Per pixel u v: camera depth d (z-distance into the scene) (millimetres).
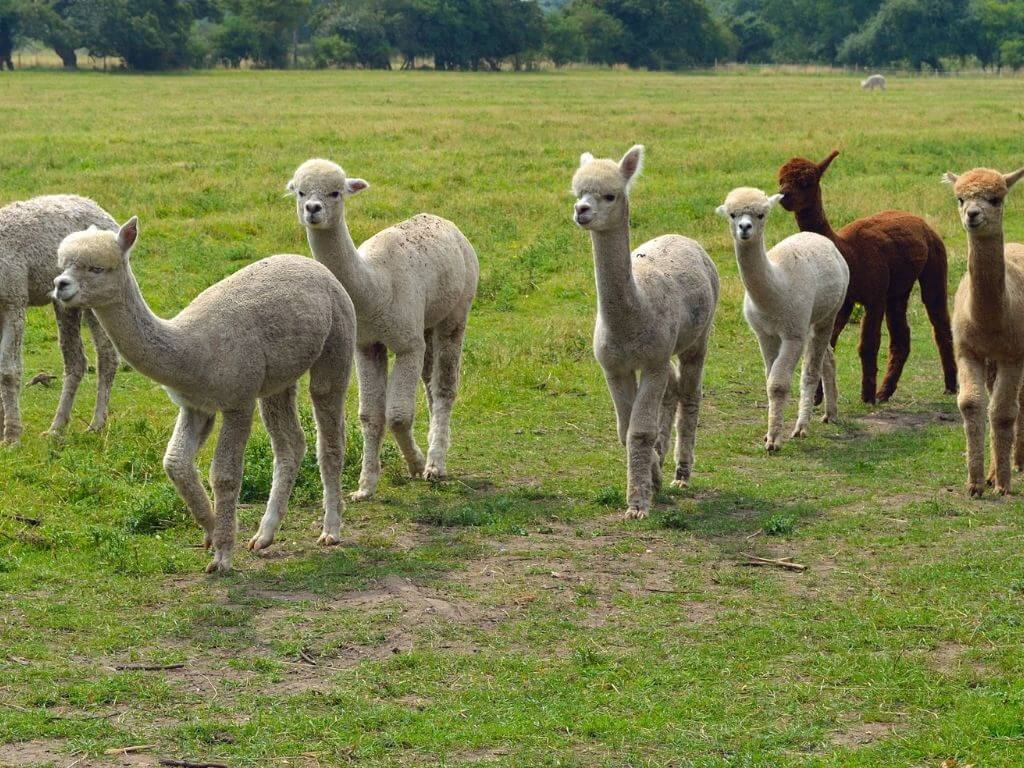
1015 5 108938
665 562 7293
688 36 107625
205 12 100062
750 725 5207
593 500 8523
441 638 6105
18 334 9422
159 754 4914
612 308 7953
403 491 8734
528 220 19375
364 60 99688
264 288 7055
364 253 8508
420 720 5207
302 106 43969
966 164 25906
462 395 11227
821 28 118188
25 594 6559
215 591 6691
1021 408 9172
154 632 6109
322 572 7016
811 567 7180
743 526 7961
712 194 21562
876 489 8828
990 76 95062
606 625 6297
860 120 36875
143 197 19609
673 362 9234
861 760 4887
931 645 5996
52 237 9539
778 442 9961
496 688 5547
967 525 7895
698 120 36531
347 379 7551
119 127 32312
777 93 58781
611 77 83688
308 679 5637
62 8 92125
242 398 6867
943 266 11805
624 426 8469
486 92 57062
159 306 13875
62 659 5758
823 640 6070
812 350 10547
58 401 10836
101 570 6961
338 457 7602
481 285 15391
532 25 100875
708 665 5781
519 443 10023
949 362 11836
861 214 19547
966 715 5250
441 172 23406
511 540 7711
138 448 9234
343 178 7973
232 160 24516
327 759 4898
